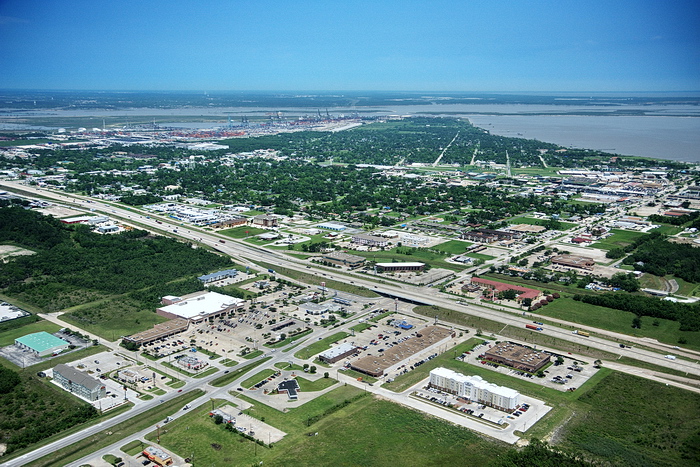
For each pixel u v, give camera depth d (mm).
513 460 171125
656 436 187250
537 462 168750
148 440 185250
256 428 192375
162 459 172625
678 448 180250
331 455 177750
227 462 173875
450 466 172750
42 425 192500
